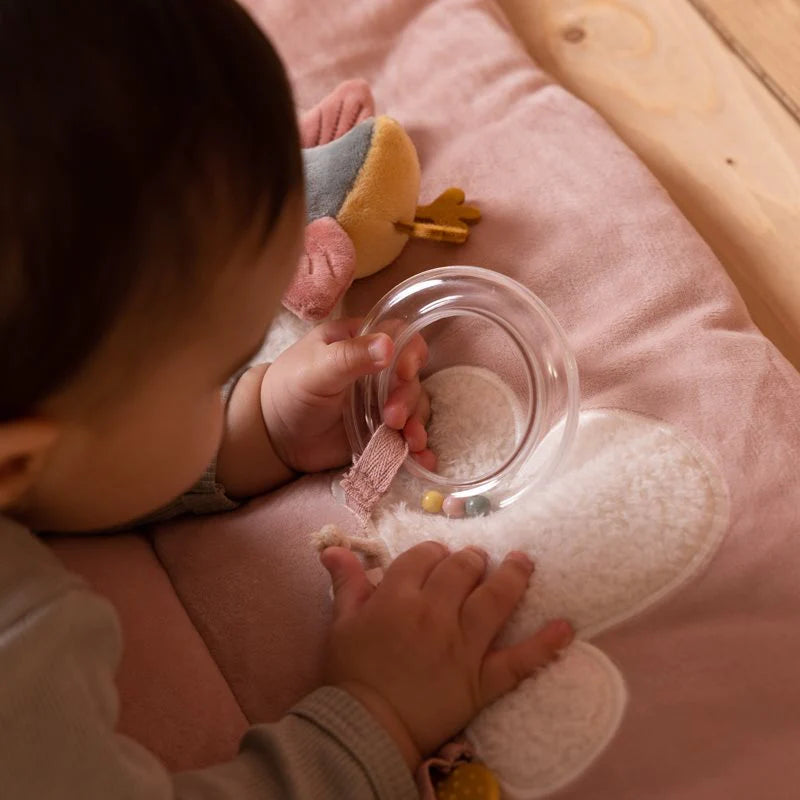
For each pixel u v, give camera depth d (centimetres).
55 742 49
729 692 54
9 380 47
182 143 46
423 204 67
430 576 57
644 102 74
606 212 64
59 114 45
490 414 62
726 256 70
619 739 54
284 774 52
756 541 56
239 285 48
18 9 45
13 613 49
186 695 56
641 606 56
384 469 61
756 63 74
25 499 51
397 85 71
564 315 63
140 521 60
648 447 59
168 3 46
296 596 58
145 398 49
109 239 46
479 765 54
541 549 57
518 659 55
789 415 59
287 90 48
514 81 69
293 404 60
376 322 62
